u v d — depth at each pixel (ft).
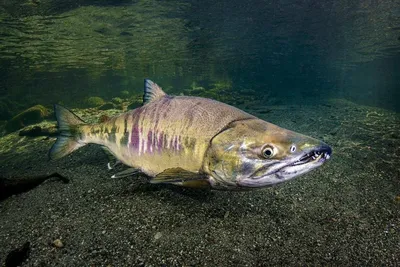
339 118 6.03
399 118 6.17
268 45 14.66
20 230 1.85
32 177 2.49
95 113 7.93
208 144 1.55
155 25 10.04
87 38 10.60
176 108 1.79
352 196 2.37
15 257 1.57
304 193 2.39
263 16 9.84
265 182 1.43
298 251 1.71
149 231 1.82
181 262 1.59
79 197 2.25
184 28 10.62
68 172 2.87
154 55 15.31
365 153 3.49
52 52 12.17
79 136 2.42
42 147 4.35
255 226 1.90
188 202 2.13
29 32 9.21
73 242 1.72
